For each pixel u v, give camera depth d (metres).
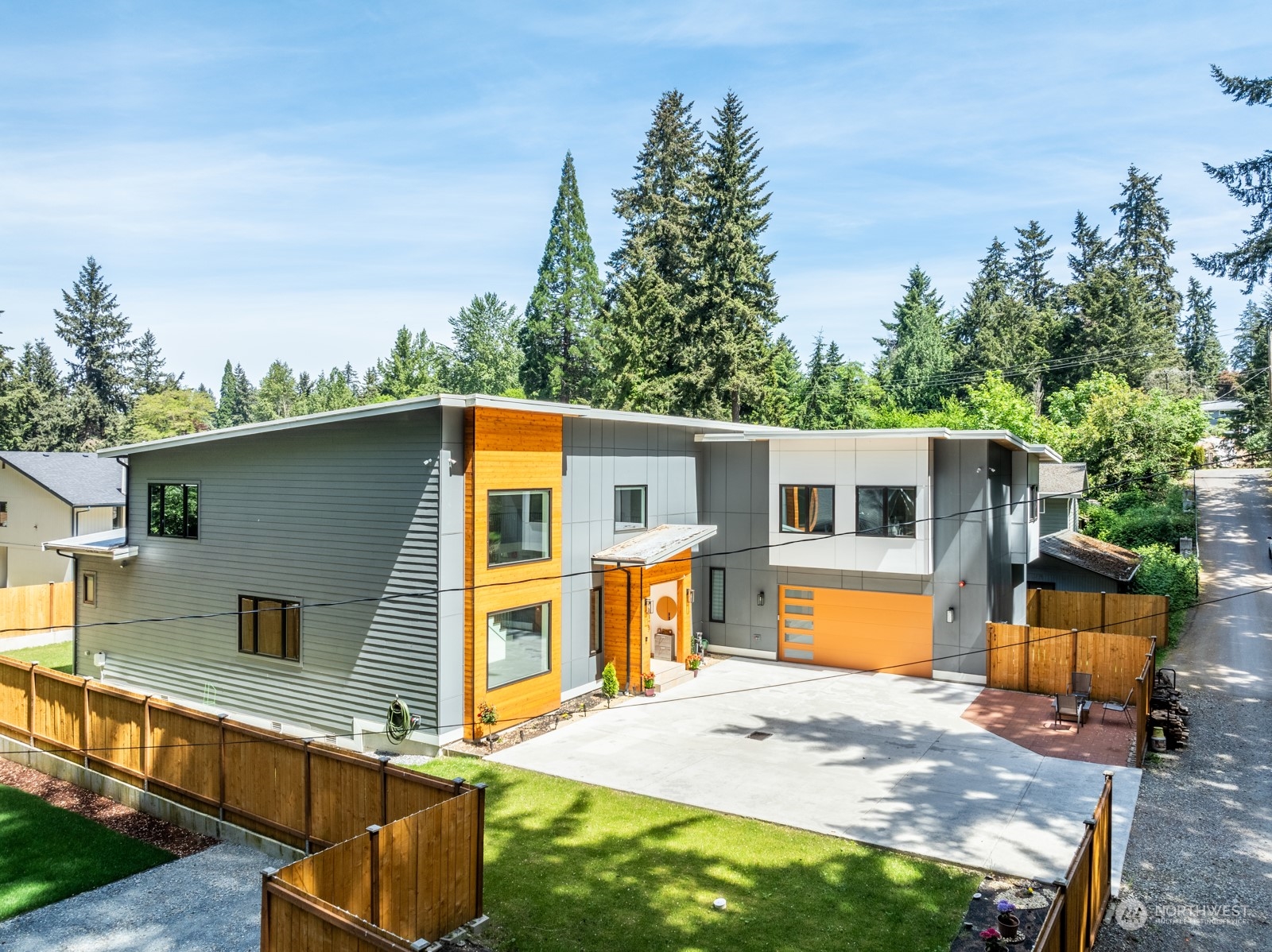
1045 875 11.12
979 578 21.14
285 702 18.25
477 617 16.23
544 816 13.10
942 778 14.81
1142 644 19.16
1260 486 51.31
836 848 12.01
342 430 17.17
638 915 10.12
